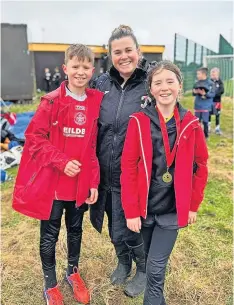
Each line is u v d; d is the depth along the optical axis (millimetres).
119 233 2402
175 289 2631
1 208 4016
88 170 2219
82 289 2539
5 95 12336
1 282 2725
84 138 2170
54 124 2141
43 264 2416
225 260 2973
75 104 2139
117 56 2125
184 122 1933
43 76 18172
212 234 3379
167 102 1893
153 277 2043
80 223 2469
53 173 2174
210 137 7547
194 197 2064
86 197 2260
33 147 2125
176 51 13898
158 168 1970
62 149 2182
